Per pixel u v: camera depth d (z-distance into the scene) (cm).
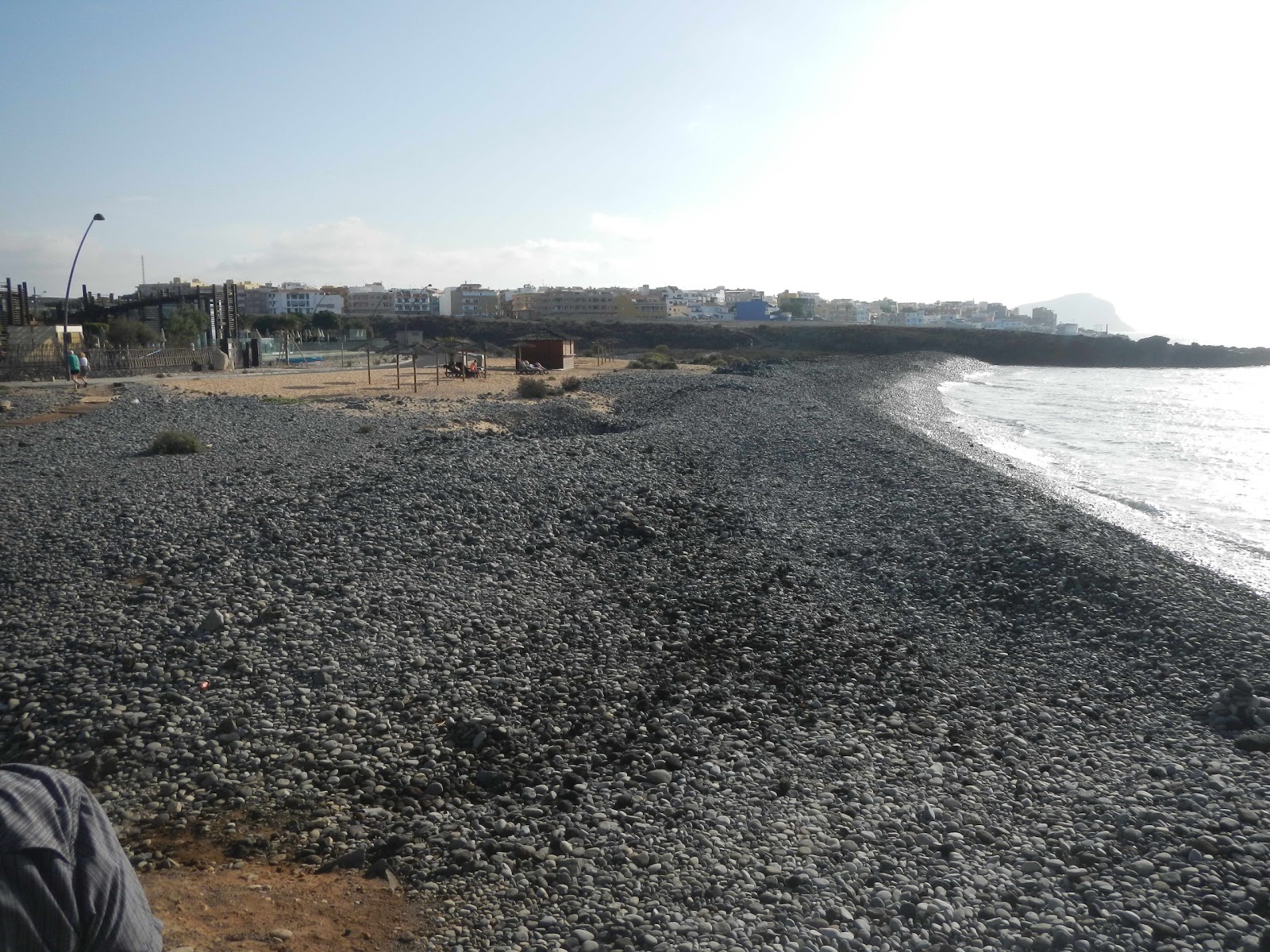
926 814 697
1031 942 544
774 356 11312
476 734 791
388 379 5325
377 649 943
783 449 2480
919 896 589
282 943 495
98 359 5059
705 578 1292
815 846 646
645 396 4312
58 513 1456
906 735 852
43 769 197
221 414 3181
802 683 960
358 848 611
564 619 1088
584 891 581
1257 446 3403
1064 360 13062
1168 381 8688
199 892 545
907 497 1870
